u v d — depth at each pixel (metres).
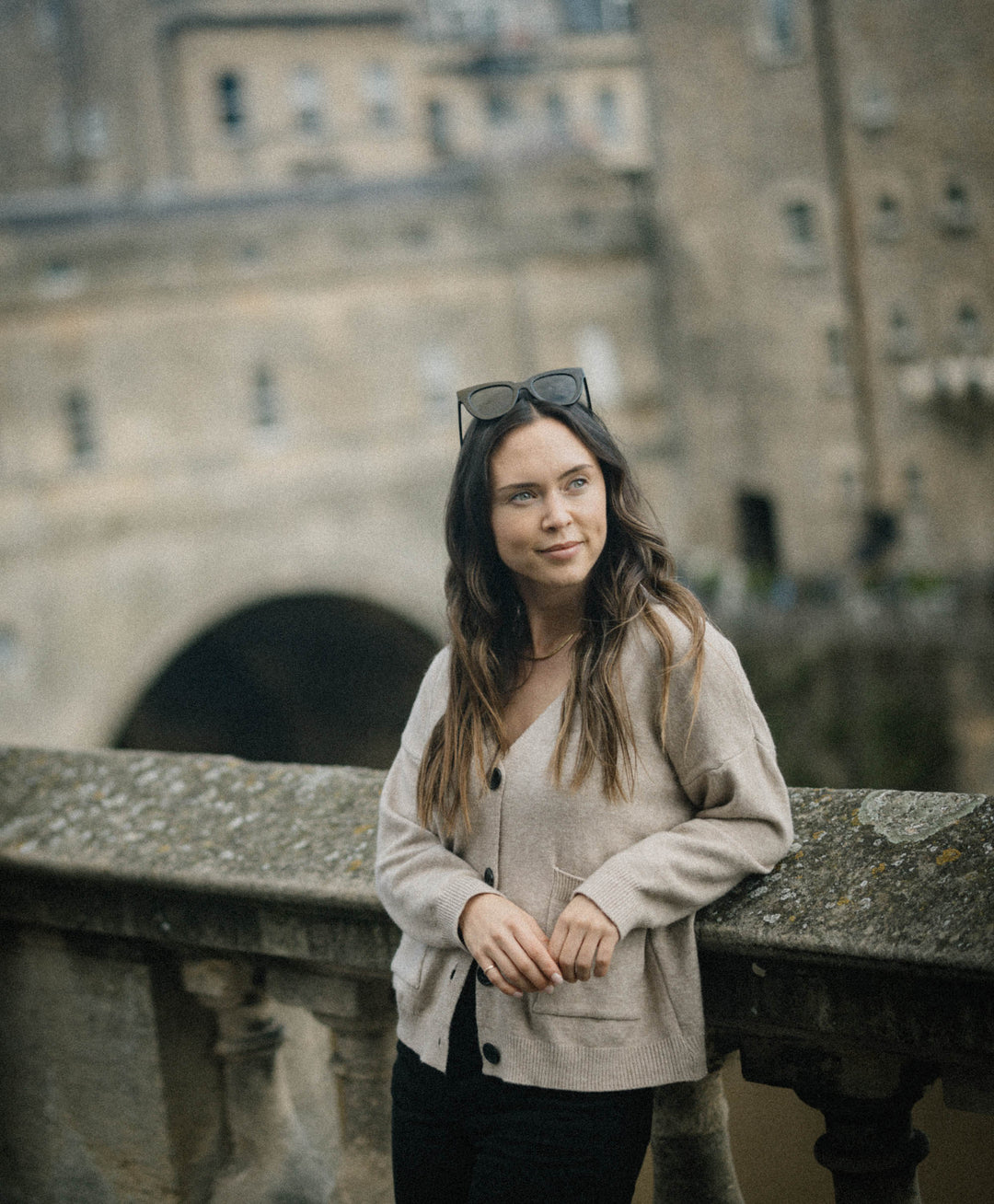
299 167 44.25
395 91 45.03
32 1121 3.05
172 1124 2.83
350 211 34.66
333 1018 2.60
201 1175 2.88
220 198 33.84
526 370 36.00
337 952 2.50
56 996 2.95
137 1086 2.85
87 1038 2.92
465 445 2.05
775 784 2.00
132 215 33.28
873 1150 2.19
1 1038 3.06
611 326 36.97
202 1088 2.88
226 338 33.97
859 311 34.69
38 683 32.53
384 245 34.94
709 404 37.56
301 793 2.70
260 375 34.34
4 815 2.95
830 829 2.14
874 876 2.01
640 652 1.97
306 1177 2.85
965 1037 1.93
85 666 32.97
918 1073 2.17
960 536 33.78
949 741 27.38
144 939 2.78
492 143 43.34
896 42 33.53
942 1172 2.55
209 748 40.09
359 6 44.22
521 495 2.00
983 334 33.88
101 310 33.06
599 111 46.72
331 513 34.88
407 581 35.47
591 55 46.22
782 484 36.56
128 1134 2.89
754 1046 2.24
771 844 1.97
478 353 35.75
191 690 39.22
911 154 33.88
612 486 2.06
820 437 35.78
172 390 33.59
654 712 1.97
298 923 2.54
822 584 34.25
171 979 2.83
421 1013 2.09
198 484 33.78
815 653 29.36
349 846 2.49
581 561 1.99
